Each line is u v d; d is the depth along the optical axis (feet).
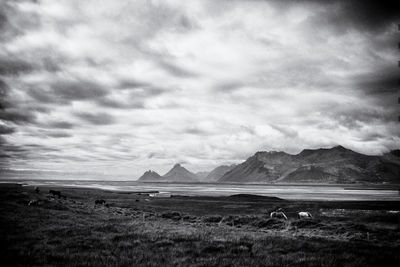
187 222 124.06
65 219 90.48
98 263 42.39
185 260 45.11
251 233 77.46
